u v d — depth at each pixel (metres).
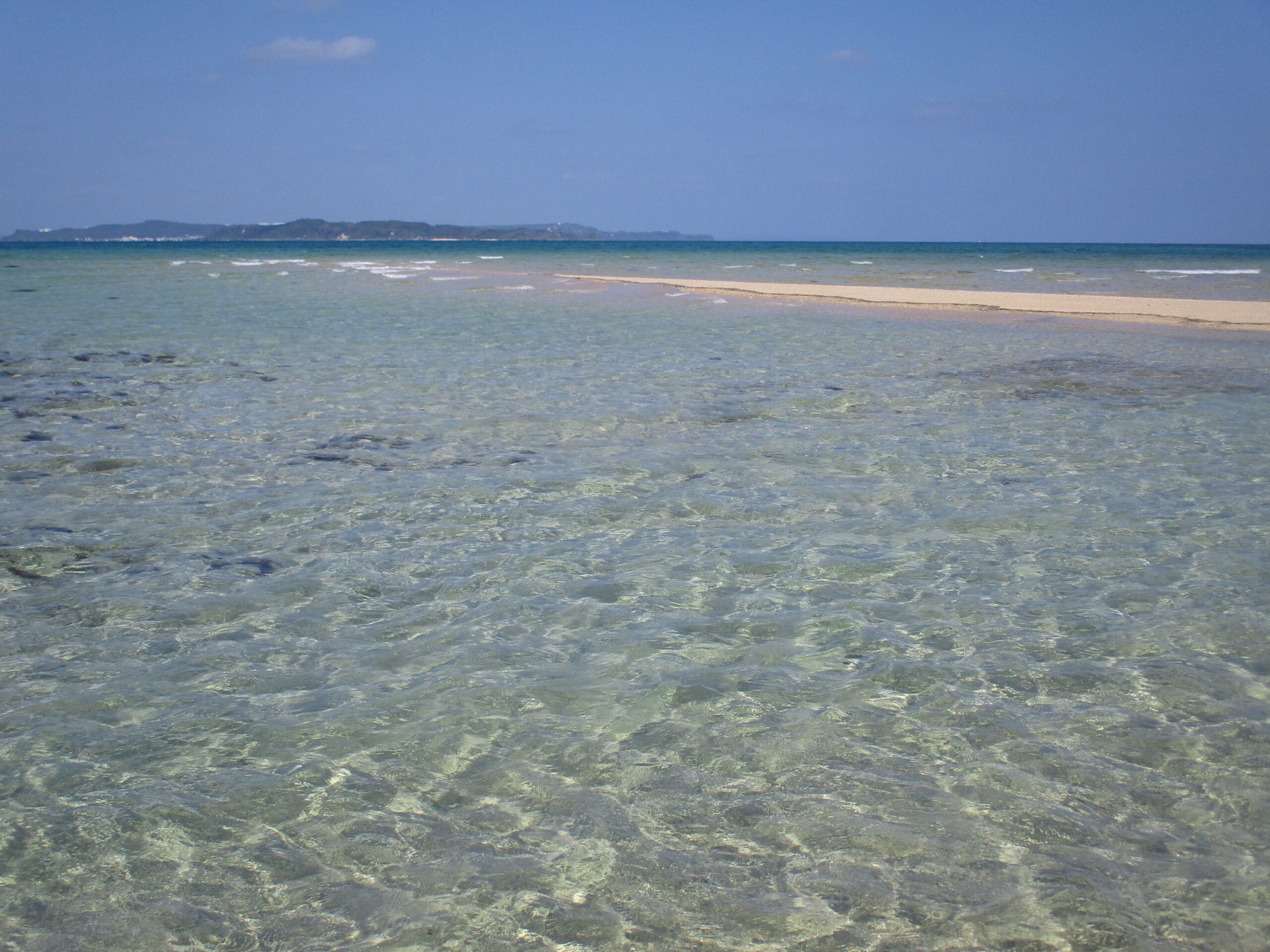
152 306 22.92
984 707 4.18
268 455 8.60
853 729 3.99
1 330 17.36
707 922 2.83
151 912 2.89
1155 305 23.94
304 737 3.92
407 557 6.06
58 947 2.74
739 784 3.58
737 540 6.40
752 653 4.71
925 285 34.25
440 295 27.77
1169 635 4.92
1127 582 5.65
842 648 4.77
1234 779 3.63
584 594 5.46
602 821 3.35
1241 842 3.24
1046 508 7.11
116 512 6.91
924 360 14.79
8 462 8.21
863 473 8.12
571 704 4.19
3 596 5.36
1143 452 8.86
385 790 3.54
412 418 10.16
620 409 10.78
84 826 3.31
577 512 7.00
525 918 2.86
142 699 4.23
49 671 4.49
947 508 7.10
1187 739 3.92
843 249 119.56
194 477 7.81
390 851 3.19
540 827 3.31
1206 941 2.76
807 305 24.98
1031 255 83.75
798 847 3.20
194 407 10.66
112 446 8.82
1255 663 4.61
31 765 3.69
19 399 10.91
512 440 9.26
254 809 3.42
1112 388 12.34
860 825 3.32
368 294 27.75
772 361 14.58
